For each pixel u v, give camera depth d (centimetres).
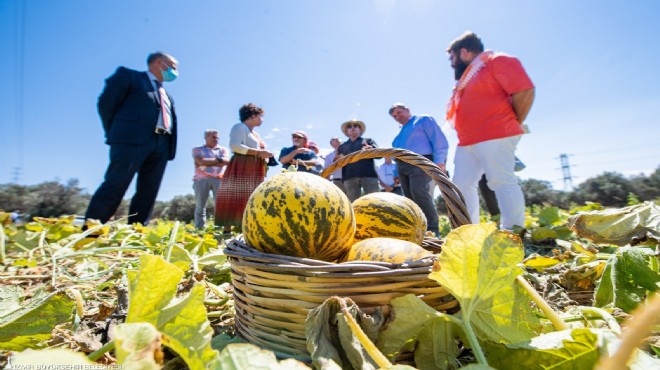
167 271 86
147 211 528
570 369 78
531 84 366
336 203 139
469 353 109
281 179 141
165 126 496
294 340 105
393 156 180
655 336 101
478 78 385
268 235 134
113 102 440
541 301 98
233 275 124
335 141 885
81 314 125
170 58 496
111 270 211
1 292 121
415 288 104
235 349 66
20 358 50
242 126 557
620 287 122
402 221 171
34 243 300
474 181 425
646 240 182
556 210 419
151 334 64
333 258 146
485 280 93
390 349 91
